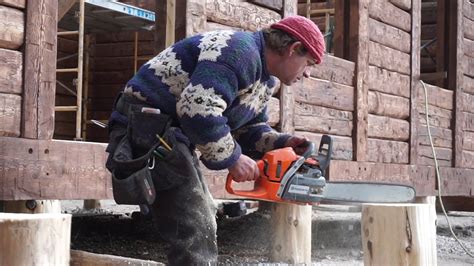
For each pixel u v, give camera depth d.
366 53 7.29
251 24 5.75
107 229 6.47
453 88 9.23
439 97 8.87
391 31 7.87
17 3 4.01
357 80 7.12
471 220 10.90
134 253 5.47
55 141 4.16
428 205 3.47
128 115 3.15
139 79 3.18
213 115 2.90
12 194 3.90
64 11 6.38
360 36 7.15
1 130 3.93
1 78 3.93
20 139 3.97
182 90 3.10
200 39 3.12
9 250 2.26
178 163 3.09
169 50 3.19
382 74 7.67
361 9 7.16
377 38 7.56
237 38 3.06
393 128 7.88
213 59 2.97
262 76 3.20
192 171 3.14
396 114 7.96
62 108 9.56
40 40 4.12
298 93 6.22
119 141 3.17
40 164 4.06
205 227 3.16
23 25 4.06
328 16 11.92
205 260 3.14
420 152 8.43
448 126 9.12
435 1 11.31
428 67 11.44
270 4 5.96
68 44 12.19
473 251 7.34
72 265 3.46
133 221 6.96
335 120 6.82
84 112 12.23
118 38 12.60
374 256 3.47
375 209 3.46
